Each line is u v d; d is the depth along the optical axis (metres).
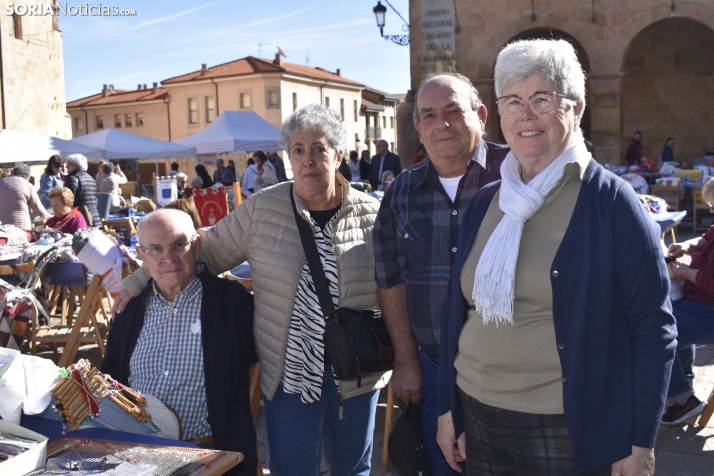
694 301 4.03
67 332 5.41
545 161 1.97
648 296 1.83
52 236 7.01
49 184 13.27
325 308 2.64
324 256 2.71
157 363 2.76
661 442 3.96
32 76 29.09
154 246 2.71
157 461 1.91
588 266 1.82
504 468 2.14
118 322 2.90
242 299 2.91
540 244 1.91
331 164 2.66
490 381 2.03
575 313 1.84
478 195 2.25
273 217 2.75
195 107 52.56
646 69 18.72
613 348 1.86
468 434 2.21
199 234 2.94
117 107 56.09
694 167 15.38
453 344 2.19
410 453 2.80
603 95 16.50
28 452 1.81
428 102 2.59
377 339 2.64
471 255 2.12
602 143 16.59
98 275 4.52
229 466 1.92
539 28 17.00
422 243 2.68
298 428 2.70
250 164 18.39
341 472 2.85
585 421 1.84
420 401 2.84
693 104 18.38
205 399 2.77
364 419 2.81
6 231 6.73
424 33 15.92
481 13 17.23
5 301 4.54
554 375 1.91
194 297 2.83
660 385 1.83
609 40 16.38
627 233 1.82
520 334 1.94
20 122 28.17
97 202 11.60
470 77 17.52
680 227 12.45
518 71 1.89
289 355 2.66
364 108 62.56
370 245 2.82
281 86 49.50
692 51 18.20
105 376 2.38
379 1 16.14
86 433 2.22
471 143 2.63
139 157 15.74
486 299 1.94
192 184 13.32
